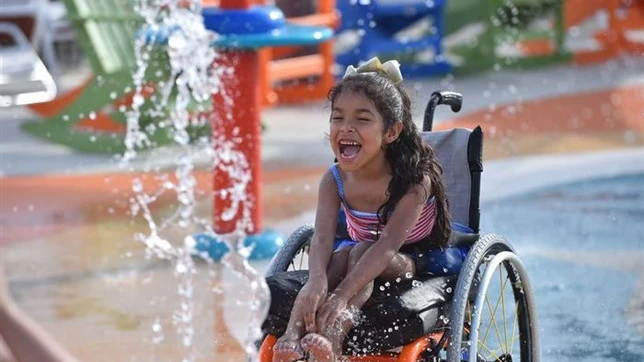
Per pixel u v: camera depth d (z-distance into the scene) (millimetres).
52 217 16328
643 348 11008
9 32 23766
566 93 24328
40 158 19969
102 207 16766
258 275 13211
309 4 26500
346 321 8203
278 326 8539
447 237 8914
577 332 11453
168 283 13172
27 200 17250
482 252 8695
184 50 13672
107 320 11984
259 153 14133
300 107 24719
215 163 14094
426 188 8734
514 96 24219
